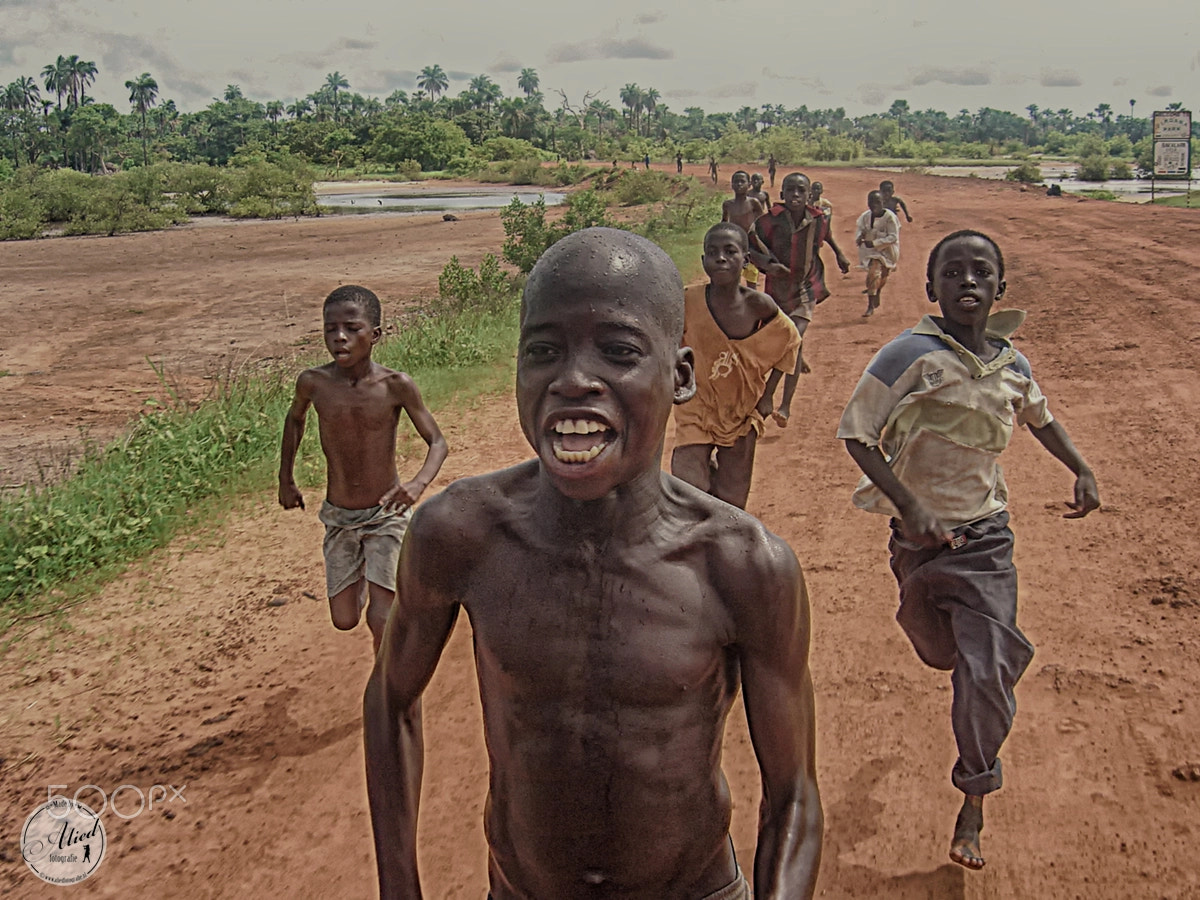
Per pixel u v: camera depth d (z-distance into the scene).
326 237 39.16
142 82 168.25
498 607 1.97
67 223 49.06
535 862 2.01
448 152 117.56
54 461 10.43
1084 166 77.25
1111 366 11.15
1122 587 5.99
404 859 2.20
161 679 5.61
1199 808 4.09
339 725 5.10
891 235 15.01
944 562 3.90
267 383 11.41
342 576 5.18
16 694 5.51
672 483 2.02
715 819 2.04
